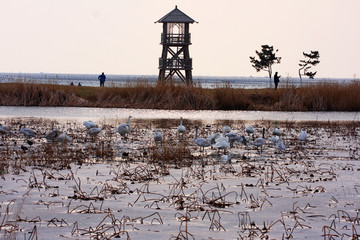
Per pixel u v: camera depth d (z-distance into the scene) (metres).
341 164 19.86
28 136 26.27
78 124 33.28
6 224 10.91
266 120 39.44
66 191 14.24
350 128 34.25
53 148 21.83
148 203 13.04
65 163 17.97
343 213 12.25
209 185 15.38
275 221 11.63
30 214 11.85
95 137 26.06
